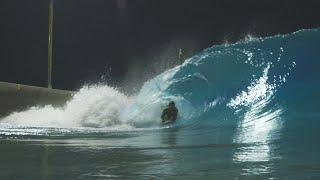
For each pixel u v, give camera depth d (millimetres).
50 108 60250
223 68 52906
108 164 23250
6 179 19609
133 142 33625
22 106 62312
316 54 50188
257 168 21609
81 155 26469
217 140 33188
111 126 49312
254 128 40094
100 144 32406
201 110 49188
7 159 24859
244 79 50562
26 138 36875
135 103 53625
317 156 24609
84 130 44250
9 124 51688
